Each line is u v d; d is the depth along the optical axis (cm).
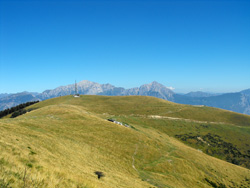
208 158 6900
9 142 2412
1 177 1227
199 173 5475
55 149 3309
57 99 18112
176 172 5050
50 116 6097
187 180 4881
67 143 4078
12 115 16200
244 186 5816
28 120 5050
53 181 1523
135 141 5872
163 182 4197
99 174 2980
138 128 8462
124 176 3650
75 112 7012
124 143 5503
